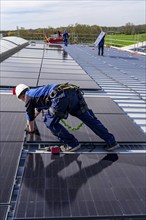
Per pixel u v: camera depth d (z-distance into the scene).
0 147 4.05
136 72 12.66
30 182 3.30
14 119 5.12
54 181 3.36
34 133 4.59
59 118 4.02
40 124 5.01
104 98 7.10
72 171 3.62
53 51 21.36
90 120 4.20
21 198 3.00
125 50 26.61
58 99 3.87
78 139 4.46
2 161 3.68
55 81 8.75
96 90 8.21
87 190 3.23
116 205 2.99
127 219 2.86
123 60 17.72
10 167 3.54
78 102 4.09
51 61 14.40
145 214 2.87
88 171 3.64
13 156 3.82
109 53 22.88
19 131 4.62
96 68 13.33
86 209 2.90
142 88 9.06
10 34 40.03
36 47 24.91
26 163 3.74
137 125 5.37
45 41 32.19
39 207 2.88
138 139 4.59
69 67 12.38
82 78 9.68
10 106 5.86
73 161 3.88
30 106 4.11
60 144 4.37
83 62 15.53
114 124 5.23
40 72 10.39
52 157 3.96
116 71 12.64
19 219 2.71
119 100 7.45
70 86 4.04
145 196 3.18
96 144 4.41
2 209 2.82
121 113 5.90
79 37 36.34
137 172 3.69
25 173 3.49
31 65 12.30
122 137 4.65
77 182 3.38
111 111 6.00
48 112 4.05
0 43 16.94
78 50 23.75
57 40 31.34
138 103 7.21
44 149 4.25
